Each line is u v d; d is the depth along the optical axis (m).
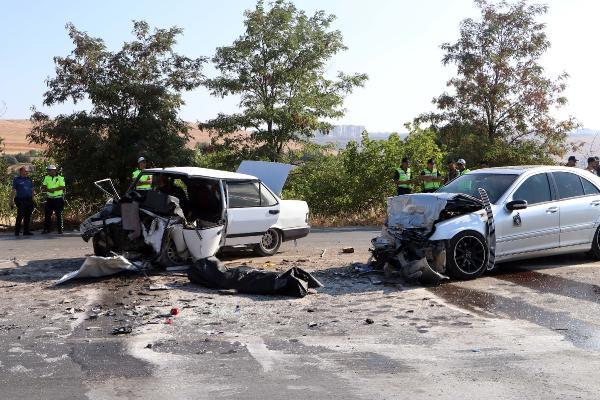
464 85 26.02
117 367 5.67
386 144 22.50
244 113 25.19
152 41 21.73
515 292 8.69
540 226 10.18
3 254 12.58
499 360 5.83
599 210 10.87
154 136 21.38
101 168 21.23
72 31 21.38
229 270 9.16
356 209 22.16
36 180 21.09
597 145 24.75
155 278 9.76
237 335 6.73
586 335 6.62
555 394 4.94
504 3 25.97
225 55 25.23
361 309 7.86
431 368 5.61
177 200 10.46
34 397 4.90
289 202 12.38
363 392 5.00
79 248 13.57
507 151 25.44
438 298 8.41
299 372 5.52
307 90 25.91
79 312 7.73
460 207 9.93
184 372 5.53
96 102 21.30
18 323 7.22
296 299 8.43
